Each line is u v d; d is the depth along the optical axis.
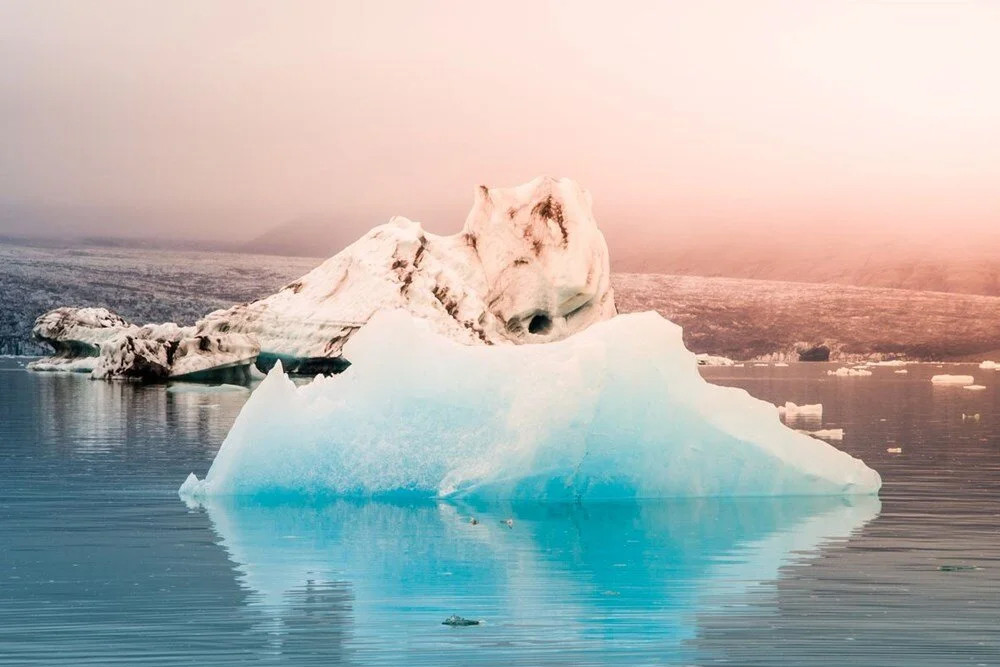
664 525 15.41
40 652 9.35
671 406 17.91
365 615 10.51
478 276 56.94
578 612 10.62
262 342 54.94
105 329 61.81
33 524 15.37
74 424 30.62
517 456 17.73
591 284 57.97
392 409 18.27
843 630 10.04
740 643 9.64
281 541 14.19
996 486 19.36
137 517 15.95
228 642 9.64
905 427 31.70
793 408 38.44
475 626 10.14
